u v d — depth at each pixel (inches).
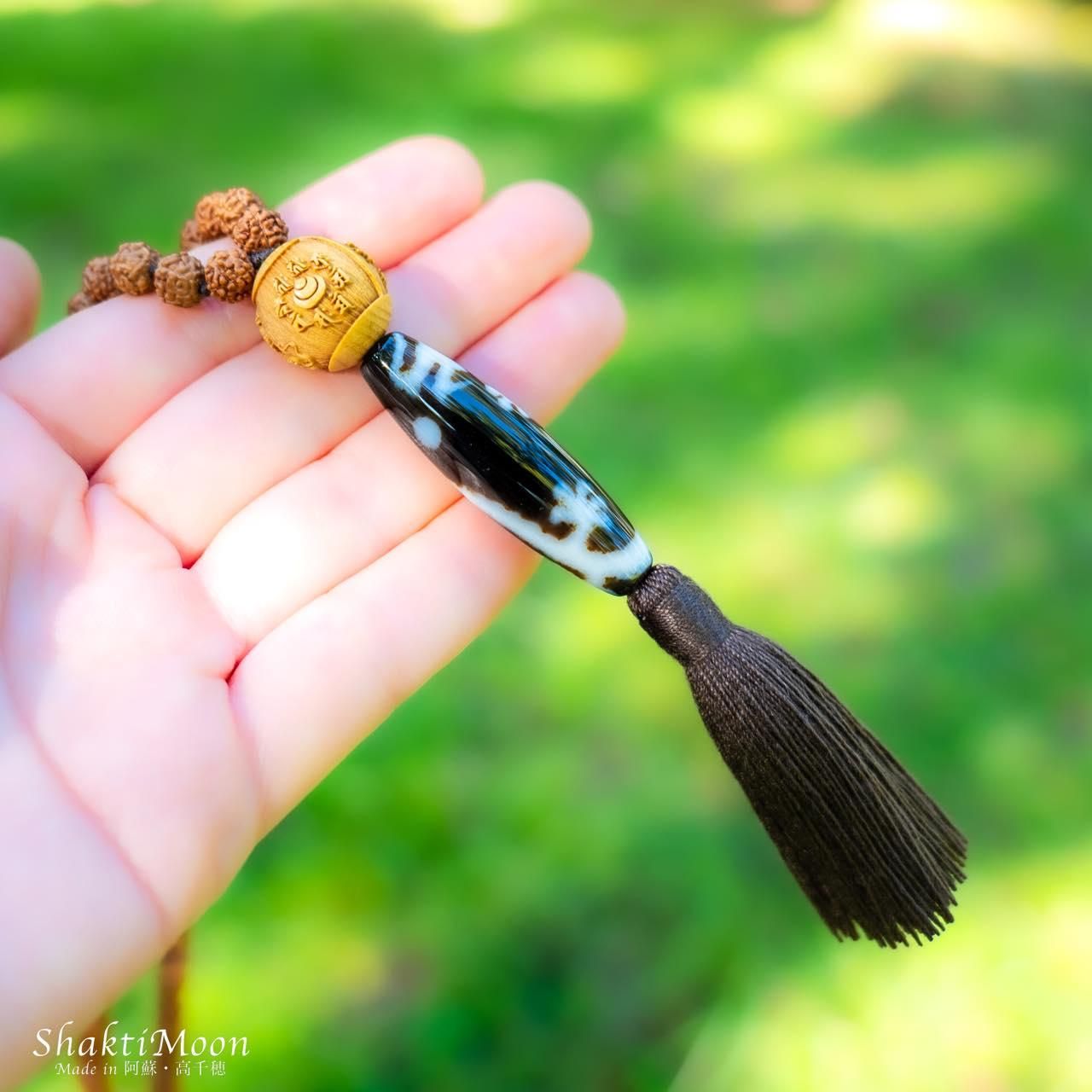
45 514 9.5
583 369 11.1
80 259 18.8
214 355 10.2
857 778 8.9
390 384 9.6
